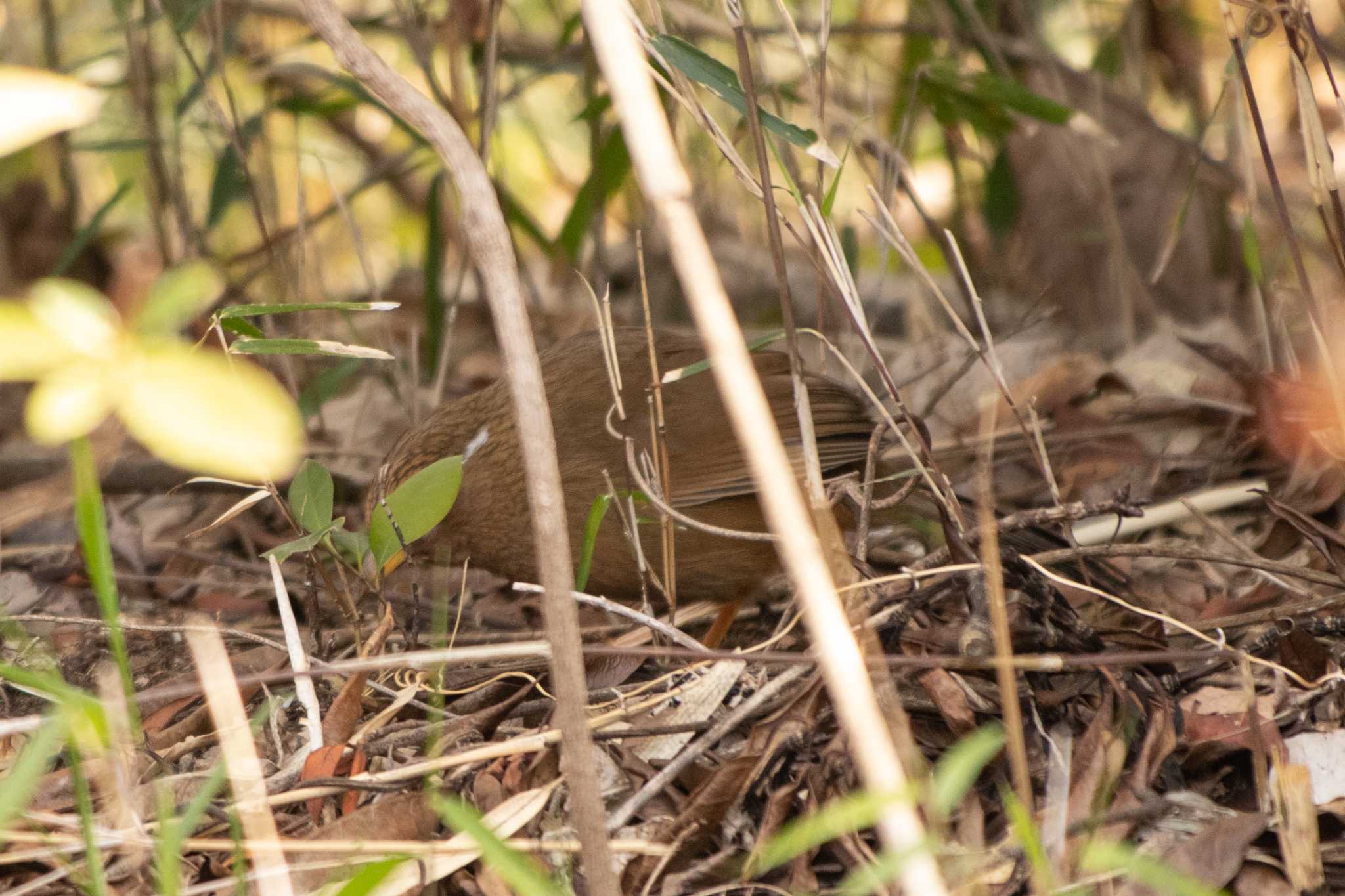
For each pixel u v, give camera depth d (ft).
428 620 29.60
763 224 50.90
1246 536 30.22
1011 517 22.02
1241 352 37.35
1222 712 20.67
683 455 28.76
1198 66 41.19
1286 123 45.39
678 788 20.17
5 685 24.79
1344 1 35.83
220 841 18.20
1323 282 38.50
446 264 54.29
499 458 29.43
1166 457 33.12
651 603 30.19
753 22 38.91
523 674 23.09
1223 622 23.32
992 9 42.37
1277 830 18.20
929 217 40.32
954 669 20.39
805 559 11.82
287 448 6.63
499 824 18.35
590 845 13.97
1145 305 40.83
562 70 39.09
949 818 18.54
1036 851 13.44
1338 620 21.74
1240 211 44.14
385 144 53.88
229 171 37.76
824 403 30.30
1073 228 43.24
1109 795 18.49
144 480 36.14
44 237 44.39
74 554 33.19
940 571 20.89
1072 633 20.72
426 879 17.49
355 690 21.47
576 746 13.98
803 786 18.88
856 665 11.85
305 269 43.11
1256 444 32.45
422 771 19.13
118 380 6.63
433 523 22.52
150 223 48.26
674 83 25.04
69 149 42.55
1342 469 28.58
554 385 29.99
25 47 44.39
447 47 40.50
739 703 21.89
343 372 36.68
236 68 44.88
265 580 31.89
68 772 20.65
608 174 36.42
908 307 45.52
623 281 50.11
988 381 38.96
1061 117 31.35
